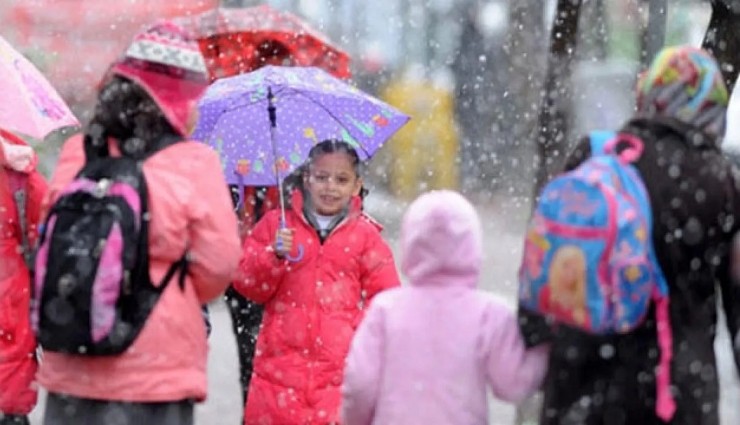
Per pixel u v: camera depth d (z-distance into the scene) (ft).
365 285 52.85
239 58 66.18
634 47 136.15
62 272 41.19
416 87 198.29
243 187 59.72
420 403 40.91
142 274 41.57
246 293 52.80
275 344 52.44
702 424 39.09
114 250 41.19
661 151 39.06
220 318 100.32
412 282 41.57
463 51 193.06
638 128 39.73
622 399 38.99
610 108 134.41
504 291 113.09
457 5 197.26
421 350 40.98
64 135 106.32
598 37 132.05
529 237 38.70
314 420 52.01
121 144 42.68
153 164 42.27
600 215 37.76
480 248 41.57
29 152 53.26
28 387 53.52
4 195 52.75
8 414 53.52
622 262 37.81
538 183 65.26
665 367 38.63
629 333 38.88
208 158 42.96
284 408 52.16
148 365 41.83
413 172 195.42
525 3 167.12
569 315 38.17
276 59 66.69
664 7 67.10
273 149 56.54
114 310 41.27
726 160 39.96
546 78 65.51
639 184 38.68
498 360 40.57
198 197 42.34
